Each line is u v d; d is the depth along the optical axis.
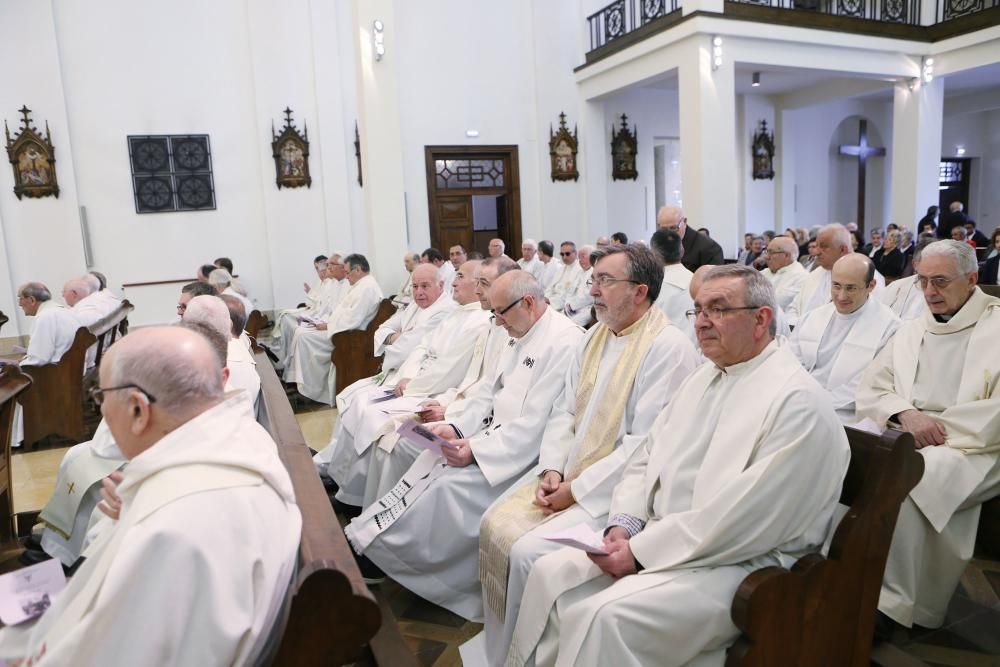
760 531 1.82
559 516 2.38
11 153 9.52
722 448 1.97
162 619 1.22
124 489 1.38
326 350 6.70
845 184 15.72
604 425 2.58
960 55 10.78
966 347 2.85
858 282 3.45
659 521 1.97
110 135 10.21
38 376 5.41
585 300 7.88
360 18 8.62
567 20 11.98
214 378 1.50
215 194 10.82
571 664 1.77
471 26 11.56
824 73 10.58
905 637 2.51
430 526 2.81
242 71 10.81
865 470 1.93
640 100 12.97
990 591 2.78
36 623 1.54
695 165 9.32
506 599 2.28
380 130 8.81
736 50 9.39
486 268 3.64
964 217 10.76
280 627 1.44
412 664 2.00
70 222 9.93
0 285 9.58
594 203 12.38
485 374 3.57
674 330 2.64
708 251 5.60
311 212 11.20
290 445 2.26
